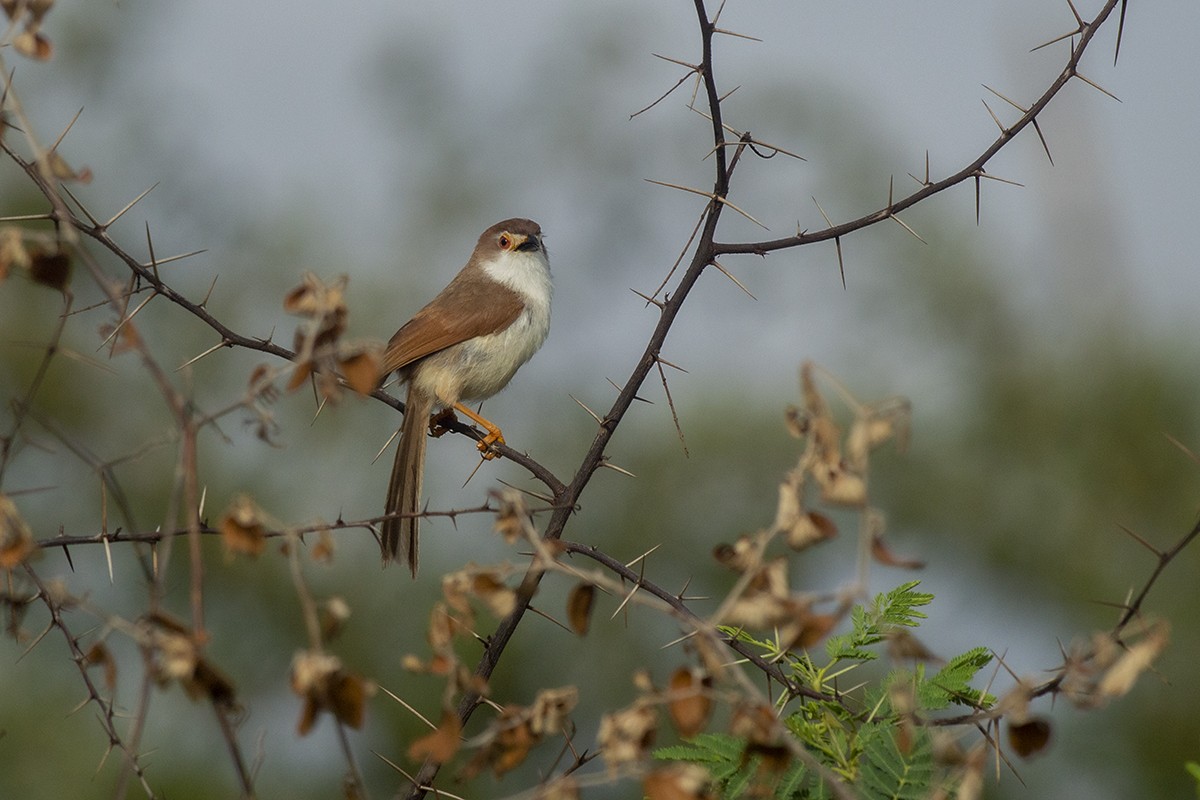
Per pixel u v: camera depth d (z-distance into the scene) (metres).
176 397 3.97
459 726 4.16
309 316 4.15
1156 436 15.65
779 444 16.64
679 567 16.06
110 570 4.93
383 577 15.40
